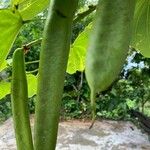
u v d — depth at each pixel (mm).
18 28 431
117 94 3869
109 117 3912
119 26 308
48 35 339
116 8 310
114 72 299
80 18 410
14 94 380
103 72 297
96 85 295
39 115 336
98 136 3482
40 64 339
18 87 381
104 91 297
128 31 309
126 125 3770
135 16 536
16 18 423
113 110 3910
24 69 385
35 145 335
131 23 312
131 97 3869
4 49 444
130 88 3844
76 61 609
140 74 3754
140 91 3830
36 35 3246
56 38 338
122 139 3436
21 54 385
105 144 3336
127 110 3895
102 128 3672
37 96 338
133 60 3582
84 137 3451
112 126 3729
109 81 297
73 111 3949
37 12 466
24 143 368
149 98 3830
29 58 3262
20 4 449
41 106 336
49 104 335
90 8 412
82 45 571
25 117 374
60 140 3354
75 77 3889
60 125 3719
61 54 338
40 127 335
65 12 339
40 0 455
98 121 3848
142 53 580
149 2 522
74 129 3615
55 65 337
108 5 311
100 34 307
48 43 339
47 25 340
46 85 336
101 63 299
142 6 526
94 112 295
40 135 335
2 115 3938
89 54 305
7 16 418
